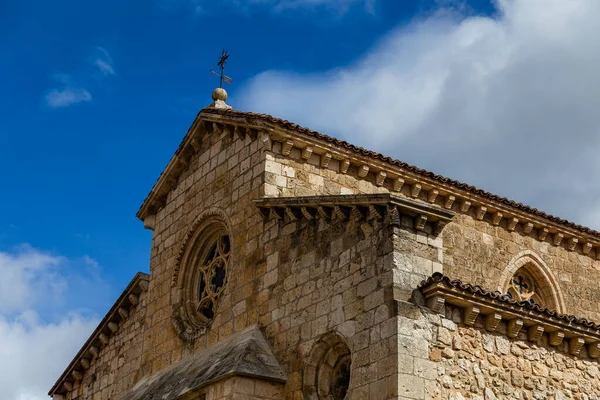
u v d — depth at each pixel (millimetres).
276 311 22047
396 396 17234
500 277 27594
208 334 24641
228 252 26078
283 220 23016
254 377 20594
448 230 26953
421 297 18297
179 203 28938
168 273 28234
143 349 28016
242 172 25656
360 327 18891
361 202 19625
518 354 19047
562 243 29547
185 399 22031
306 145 25016
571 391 19531
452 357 18078
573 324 19672
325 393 19984
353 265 19750
